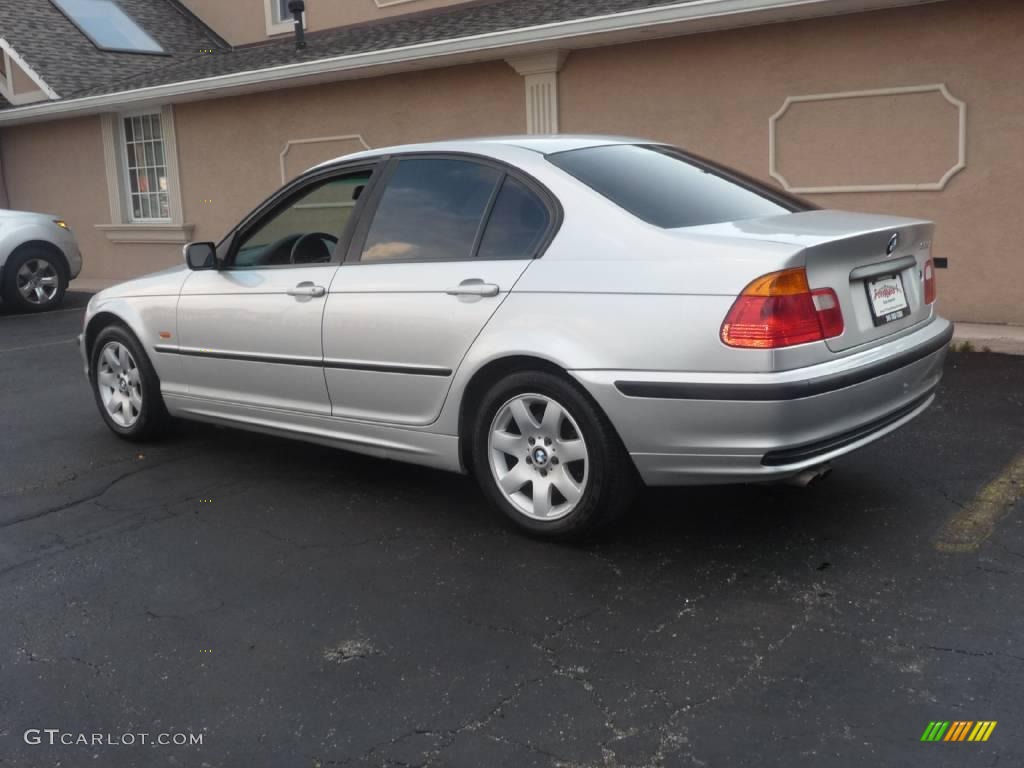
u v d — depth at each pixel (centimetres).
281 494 471
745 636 313
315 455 535
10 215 1167
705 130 891
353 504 453
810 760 250
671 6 819
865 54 795
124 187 1482
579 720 272
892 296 379
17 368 821
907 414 391
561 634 321
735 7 787
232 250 499
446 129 1084
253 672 306
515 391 384
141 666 312
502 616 335
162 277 536
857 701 275
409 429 425
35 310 1195
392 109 1127
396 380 421
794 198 435
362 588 362
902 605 329
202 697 293
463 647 316
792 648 304
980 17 741
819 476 372
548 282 373
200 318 500
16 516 452
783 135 848
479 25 1024
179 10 1678
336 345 439
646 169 408
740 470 342
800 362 333
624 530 404
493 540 402
